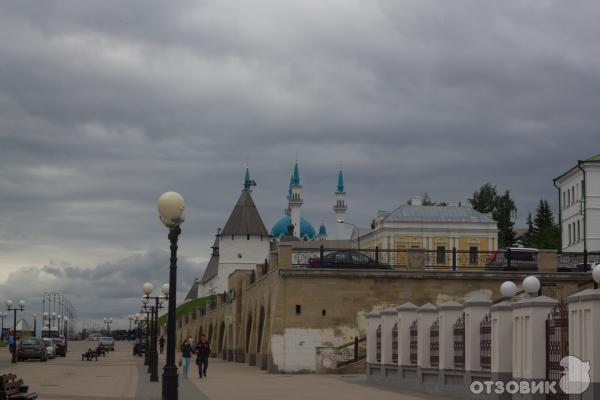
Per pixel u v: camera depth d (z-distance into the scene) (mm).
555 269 51125
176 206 22203
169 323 22609
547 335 22016
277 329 49906
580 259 54969
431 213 107875
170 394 22359
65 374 47875
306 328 49906
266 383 38594
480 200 134250
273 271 52781
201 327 111062
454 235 106312
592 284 47656
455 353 29281
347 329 50031
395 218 106875
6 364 63406
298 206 191625
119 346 151250
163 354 97562
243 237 143875
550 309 22250
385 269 51000
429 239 106188
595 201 87625
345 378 42500
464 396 27641
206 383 38969
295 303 50094
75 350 115250
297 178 193000
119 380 41594
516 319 23344
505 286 25000
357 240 117125
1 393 19109
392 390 32812
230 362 72188
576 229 90562
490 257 62875
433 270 50688
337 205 193125
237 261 143750
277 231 191875
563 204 94875
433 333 31297
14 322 66625
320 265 51688
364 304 50312
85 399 28797
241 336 71125
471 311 27328
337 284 50375
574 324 20094
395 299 50375
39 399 28359
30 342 69625
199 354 44844
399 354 34469
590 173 88000
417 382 32281
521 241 133875
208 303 105750
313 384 37312
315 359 49594
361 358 48844
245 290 70500
